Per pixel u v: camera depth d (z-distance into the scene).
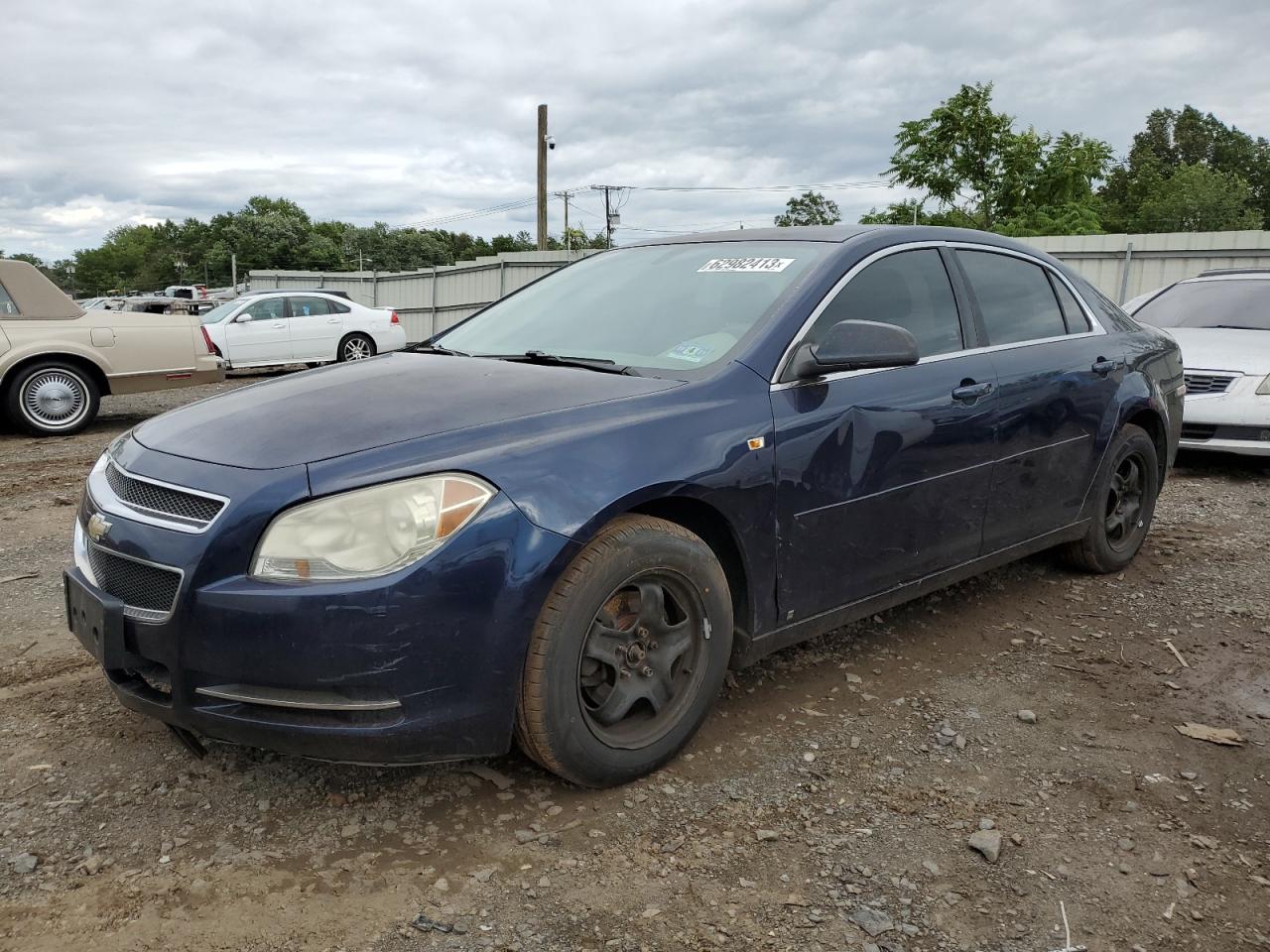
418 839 2.49
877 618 4.13
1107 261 17.86
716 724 3.14
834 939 2.14
